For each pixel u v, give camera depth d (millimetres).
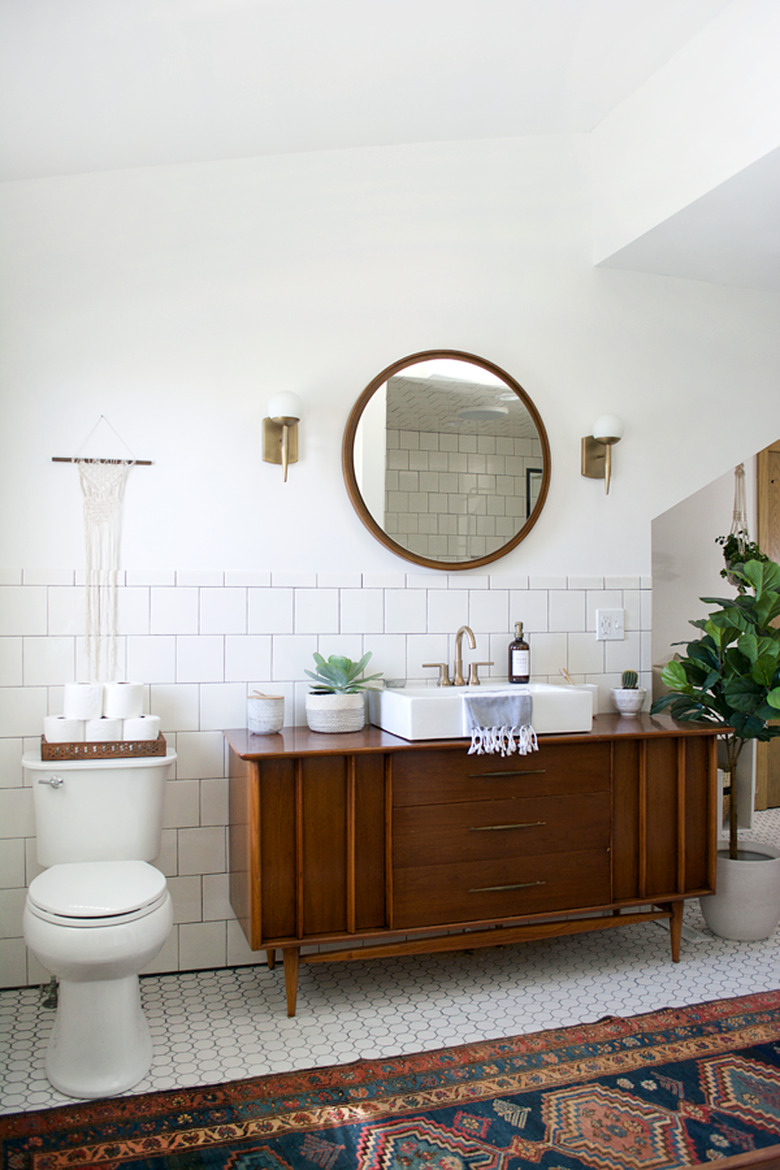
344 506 3061
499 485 3223
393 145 3137
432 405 3143
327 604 3039
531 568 3303
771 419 3682
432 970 2891
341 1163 1850
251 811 2422
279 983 2779
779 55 2441
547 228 3338
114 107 2451
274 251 3006
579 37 2635
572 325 3371
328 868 2506
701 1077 2195
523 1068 2234
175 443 2900
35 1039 2400
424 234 3174
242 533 2959
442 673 3076
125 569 2848
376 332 3109
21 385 2766
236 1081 2168
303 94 2619
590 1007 2600
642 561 3467
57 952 2039
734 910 3117
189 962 2877
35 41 2070
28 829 2740
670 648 4715
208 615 2914
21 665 2754
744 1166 1840
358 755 2520
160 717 2863
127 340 2861
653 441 3488
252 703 2760
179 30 2150
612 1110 2045
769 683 2914
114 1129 1970
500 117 3084
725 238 3123
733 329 3625
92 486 2818
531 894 2691
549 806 2715
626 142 3152
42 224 2791
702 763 2926
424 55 2541
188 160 2893
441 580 3174
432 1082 2166
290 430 2996
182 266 2914
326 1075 2195
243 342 2969
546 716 2715
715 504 4902
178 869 2867
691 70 2785
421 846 2572
